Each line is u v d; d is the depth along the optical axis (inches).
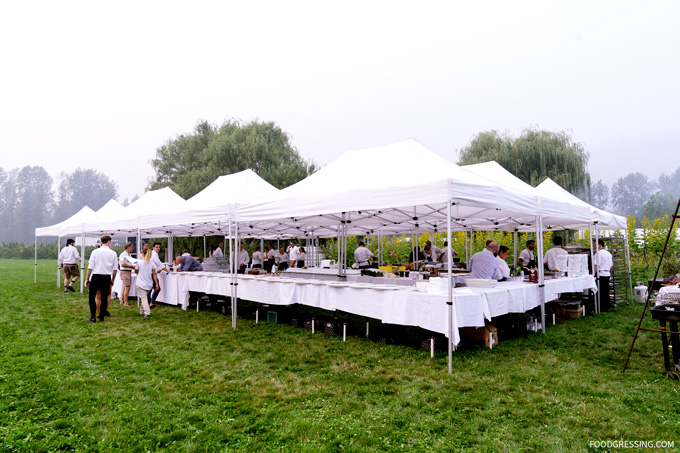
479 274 273.1
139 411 141.0
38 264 1169.4
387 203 211.0
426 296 203.6
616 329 272.7
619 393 153.5
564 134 813.9
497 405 144.0
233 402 150.3
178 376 179.5
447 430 125.3
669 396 148.6
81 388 164.6
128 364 198.4
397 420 132.0
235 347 230.8
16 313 341.1
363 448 113.7
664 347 173.0
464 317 202.1
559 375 176.2
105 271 309.3
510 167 813.2
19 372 183.9
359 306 239.6
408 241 721.6
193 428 127.6
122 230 521.7
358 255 478.6
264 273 367.9
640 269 532.1
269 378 176.7
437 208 335.3
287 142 1059.9
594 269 357.7
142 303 329.1
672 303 171.3
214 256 469.1
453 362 198.4
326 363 198.8
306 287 273.6
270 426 129.6
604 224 388.5
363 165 267.4
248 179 402.6
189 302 386.3
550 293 283.3
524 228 496.1
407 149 262.5
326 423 130.7
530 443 115.7
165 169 1095.0
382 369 186.7
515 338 248.8
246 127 997.2
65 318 318.3
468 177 218.7
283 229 509.4
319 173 289.9
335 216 352.5
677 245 504.1
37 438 121.8
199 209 333.4
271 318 310.7
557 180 772.0
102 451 113.5
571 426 126.6
